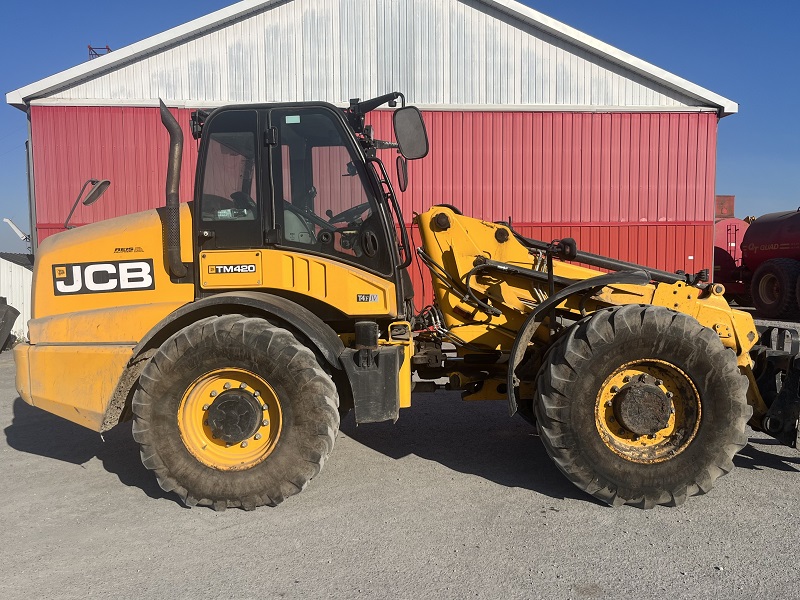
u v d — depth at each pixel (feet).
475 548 9.19
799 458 13.21
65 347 11.41
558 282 12.37
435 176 35.22
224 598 7.93
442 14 35.27
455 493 11.42
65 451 14.46
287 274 11.28
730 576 8.29
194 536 9.78
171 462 10.47
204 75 34.86
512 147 35.29
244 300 10.66
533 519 10.21
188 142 34.42
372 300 11.27
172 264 11.18
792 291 37.27
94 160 33.96
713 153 35.65
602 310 10.96
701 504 10.78
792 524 9.93
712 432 10.39
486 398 13.25
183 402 10.55
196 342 10.35
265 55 35.06
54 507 11.09
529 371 12.37
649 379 10.71
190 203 12.05
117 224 11.93
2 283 33.94
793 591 7.90
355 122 13.16
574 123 35.35
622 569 8.52
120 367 10.99
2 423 17.06
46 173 33.88
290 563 8.82
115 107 33.94
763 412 12.17
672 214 35.86
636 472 10.43
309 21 35.06
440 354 13.52
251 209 11.32
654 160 35.65
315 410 10.40
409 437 15.03
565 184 35.55
